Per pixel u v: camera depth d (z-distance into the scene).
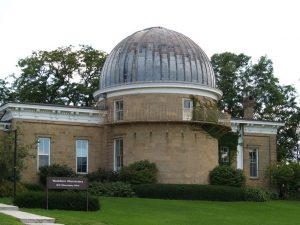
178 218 28.97
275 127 53.53
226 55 64.00
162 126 43.28
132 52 45.28
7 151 36.22
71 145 44.97
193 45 46.72
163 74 44.38
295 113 64.06
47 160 44.06
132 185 41.59
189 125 43.56
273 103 63.62
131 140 43.94
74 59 60.19
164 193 40.34
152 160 43.09
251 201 42.03
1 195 35.88
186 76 44.72
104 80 46.59
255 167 52.41
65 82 60.78
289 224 29.25
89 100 61.31
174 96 44.03
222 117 45.09
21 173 42.59
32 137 43.53
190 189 40.62
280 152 63.12
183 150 43.22
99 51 61.41
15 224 21.08
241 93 63.69
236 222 28.78
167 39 45.78
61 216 25.23
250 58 64.31
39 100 60.34
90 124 45.81
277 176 50.72
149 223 26.05
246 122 51.78
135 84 44.06
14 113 43.06
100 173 43.88
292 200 48.31
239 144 51.88
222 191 41.22
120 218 27.23
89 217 26.47
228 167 44.41
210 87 45.06
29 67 59.78
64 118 44.91
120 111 45.16
